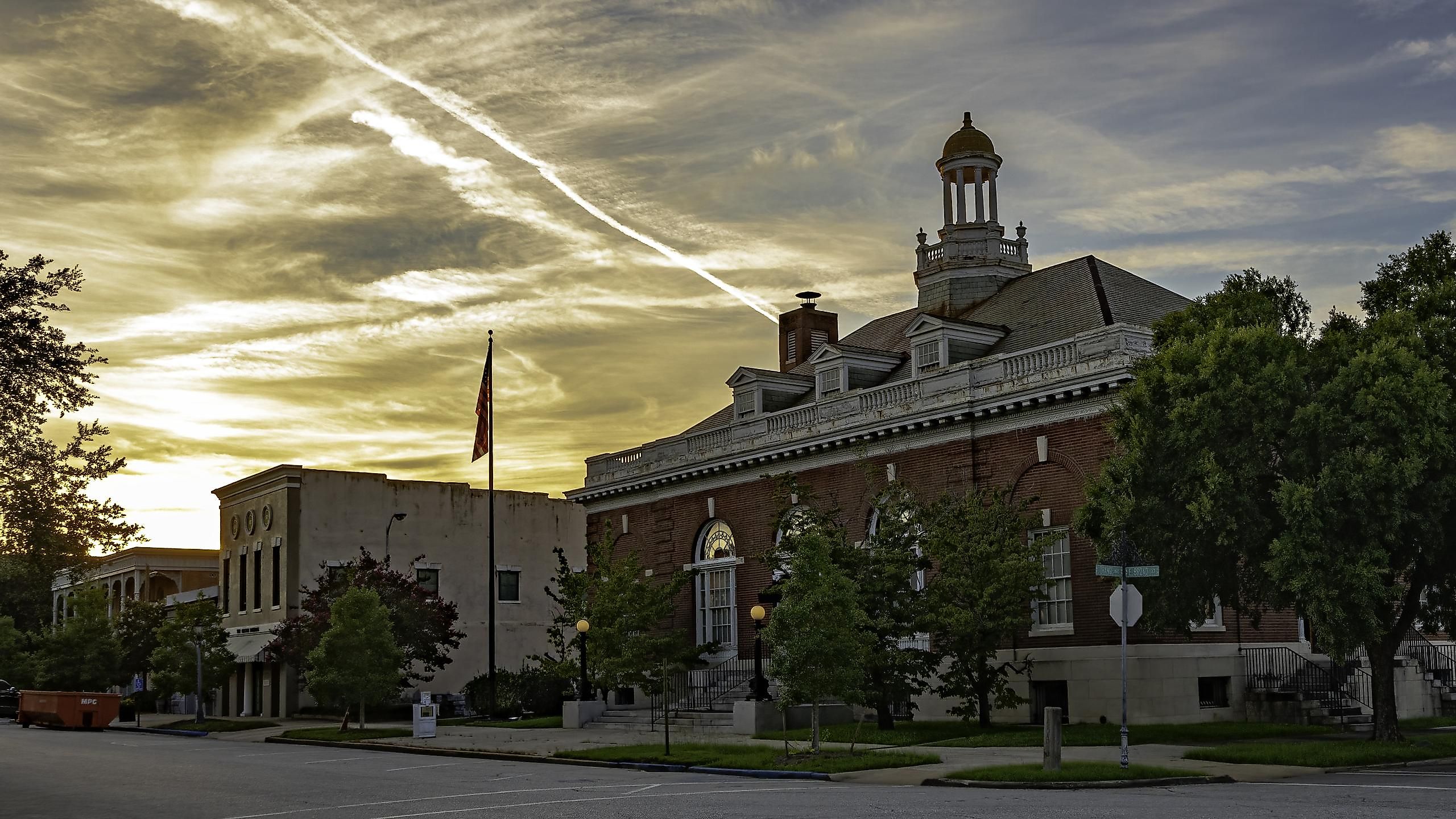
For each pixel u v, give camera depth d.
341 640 45.91
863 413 45.41
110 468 26.31
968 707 38.16
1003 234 52.12
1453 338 28.30
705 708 45.25
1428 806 17.45
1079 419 38.53
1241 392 28.59
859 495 45.47
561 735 40.09
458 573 70.88
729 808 18.98
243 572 70.56
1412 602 29.05
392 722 56.31
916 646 42.84
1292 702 37.00
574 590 48.03
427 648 57.41
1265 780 22.38
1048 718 23.11
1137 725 35.53
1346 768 24.30
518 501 73.69
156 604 74.56
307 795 22.77
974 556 36.06
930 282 52.47
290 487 65.94
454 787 23.92
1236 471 28.67
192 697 73.81
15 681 84.50
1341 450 27.25
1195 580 29.36
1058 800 19.44
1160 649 36.72
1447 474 27.12
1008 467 40.59
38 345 24.70
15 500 25.27
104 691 71.06
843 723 40.09
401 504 69.50
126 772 29.27
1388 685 28.73
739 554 51.03
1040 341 43.59
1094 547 37.81
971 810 18.06
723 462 51.09
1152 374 30.42
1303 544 26.91
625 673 44.94
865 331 57.38
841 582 28.86
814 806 19.06
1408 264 30.48
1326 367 29.22
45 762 33.38
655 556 55.62
